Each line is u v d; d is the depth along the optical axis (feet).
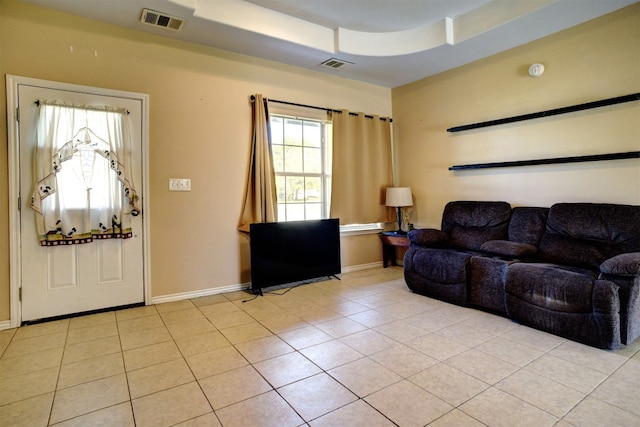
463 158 13.73
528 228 10.68
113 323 9.27
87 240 9.77
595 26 10.02
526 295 8.66
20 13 8.95
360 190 15.23
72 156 9.48
